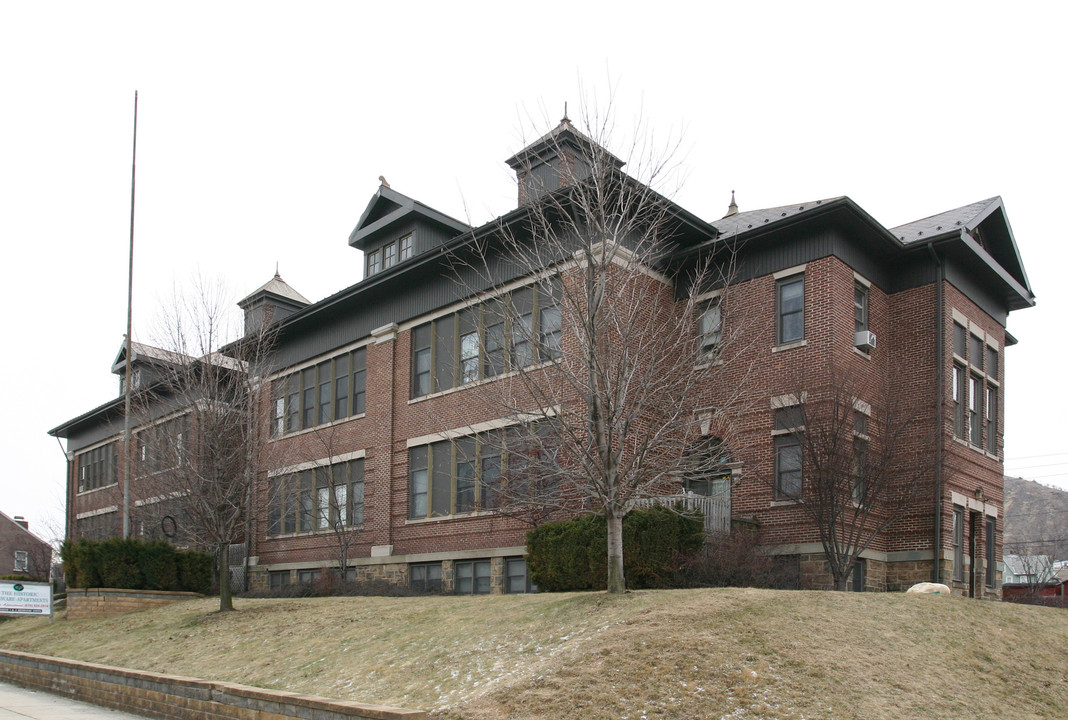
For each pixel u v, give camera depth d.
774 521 21.84
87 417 47.78
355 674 13.04
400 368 28.88
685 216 23.25
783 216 22.56
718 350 18.91
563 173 21.80
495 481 22.14
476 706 10.20
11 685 20.11
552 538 19.83
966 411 24.69
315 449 31.89
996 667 11.38
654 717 9.58
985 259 24.81
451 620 14.92
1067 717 10.38
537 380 21.55
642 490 15.62
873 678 10.53
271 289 35.62
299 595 27.22
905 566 22.69
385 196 30.73
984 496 25.34
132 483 31.25
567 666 10.81
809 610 12.53
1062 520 99.19
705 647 10.96
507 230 21.95
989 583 25.38
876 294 23.78
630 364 16.30
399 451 28.39
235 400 24.39
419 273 28.02
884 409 21.91
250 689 12.49
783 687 10.09
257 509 25.97
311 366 32.94
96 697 16.48
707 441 20.17
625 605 13.18
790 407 21.61
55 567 53.06
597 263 17.30
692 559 18.62
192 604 24.53
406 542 27.62
